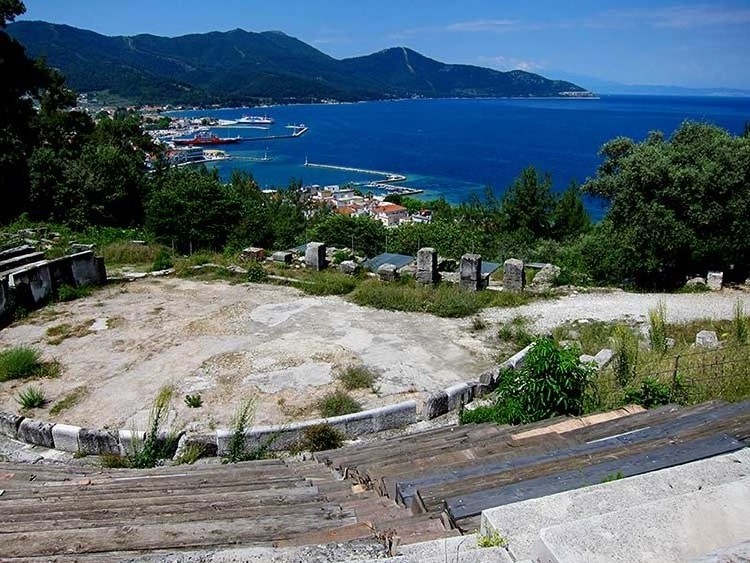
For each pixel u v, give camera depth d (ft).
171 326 50.70
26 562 13.53
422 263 60.80
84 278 60.34
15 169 104.32
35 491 22.25
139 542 15.01
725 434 17.37
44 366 42.70
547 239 114.42
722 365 36.06
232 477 23.98
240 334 48.93
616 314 53.47
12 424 33.50
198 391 39.09
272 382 40.32
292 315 53.42
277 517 16.31
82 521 17.17
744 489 10.25
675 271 70.64
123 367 42.73
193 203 86.69
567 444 20.66
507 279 59.77
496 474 16.24
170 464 30.83
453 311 53.47
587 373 31.71
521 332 47.78
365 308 55.47
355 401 37.91
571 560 8.84
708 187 65.82
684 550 9.00
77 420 35.78
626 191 70.23
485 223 128.98
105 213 108.27
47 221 103.55
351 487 20.80
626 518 9.64
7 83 122.11
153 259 76.18
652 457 15.61
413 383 40.42
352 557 11.35
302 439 32.63
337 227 93.15
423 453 23.03
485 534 10.93
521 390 31.63
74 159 117.39
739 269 69.10
